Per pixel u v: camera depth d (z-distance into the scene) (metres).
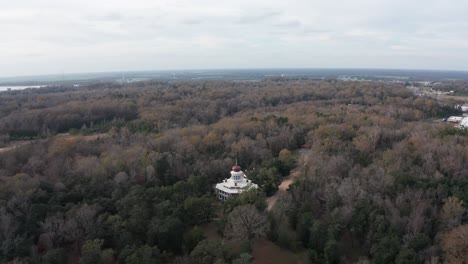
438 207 131.75
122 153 180.75
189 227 128.12
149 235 114.44
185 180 157.62
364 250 117.62
